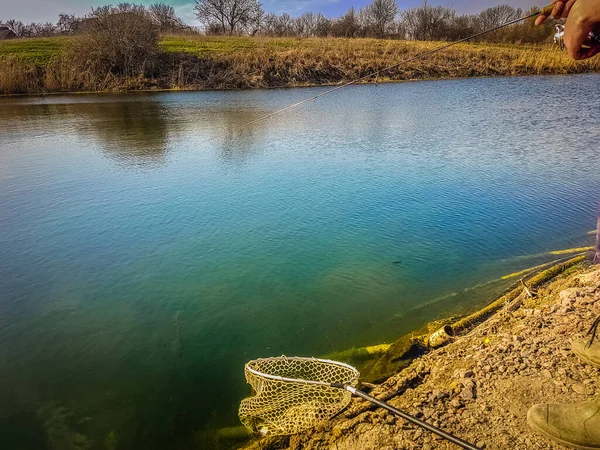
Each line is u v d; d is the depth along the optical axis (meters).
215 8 61.97
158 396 4.15
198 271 6.20
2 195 8.90
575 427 2.62
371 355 4.52
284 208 8.24
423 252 6.65
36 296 5.62
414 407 3.30
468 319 4.93
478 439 2.92
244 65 29.98
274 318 5.25
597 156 11.16
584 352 3.41
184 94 25.77
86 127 15.62
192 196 8.87
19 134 14.48
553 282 5.50
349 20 57.41
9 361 4.59
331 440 3.19
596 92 23.28
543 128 14.50
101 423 3.86
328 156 11.63
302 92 26.33
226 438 3.62
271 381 3.38
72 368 4.50
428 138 13.48
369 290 5.77
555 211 7.94
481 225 7.46
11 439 3.69
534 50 38.44
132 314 5.32
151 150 12.41
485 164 10.70
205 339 4.92
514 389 3.33
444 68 33.88
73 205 8.40
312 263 6.38
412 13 56.72
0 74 25.38
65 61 28.47
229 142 13.31
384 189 9.14
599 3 1.97
